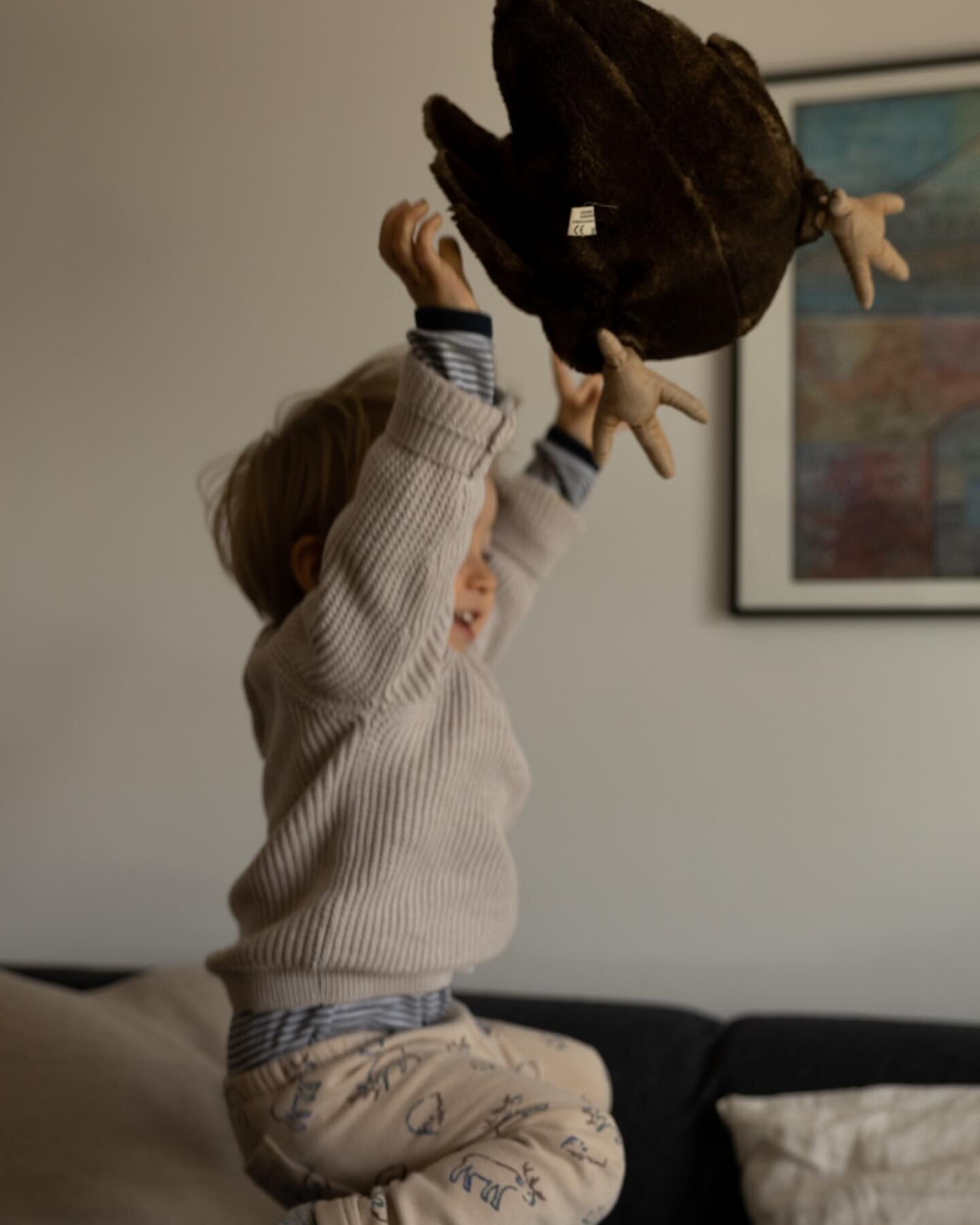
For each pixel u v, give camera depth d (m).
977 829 1.59
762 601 1.64
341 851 1.05
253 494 1.25
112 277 1.85
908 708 1.62
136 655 1.83
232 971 1.08
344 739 1.06
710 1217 1.36
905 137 1.61
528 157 0.86
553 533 1.36
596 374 0.90
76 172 1.86
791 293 1.64
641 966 1.68
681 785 1.68
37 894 1.85
